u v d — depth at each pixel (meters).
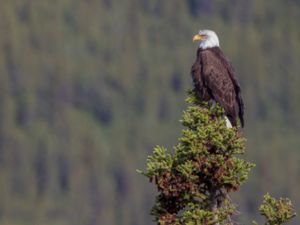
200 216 16.28
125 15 166.50
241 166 16.39
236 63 153.50
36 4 156.75
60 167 123.44
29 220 113.88
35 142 126.88
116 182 122.12
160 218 16.45
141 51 161.38
